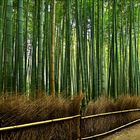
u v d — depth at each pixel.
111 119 6.38
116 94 9.80
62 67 11.23
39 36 7.79
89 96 8.65
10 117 3.34
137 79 11.12
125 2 11.01
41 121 3.83
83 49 8.88
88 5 10.31
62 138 4.31
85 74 8.41
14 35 9.52
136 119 8.05
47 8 9.34
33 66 8.28
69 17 8.48
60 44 11.65
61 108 4.35
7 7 4.95
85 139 5.12
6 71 4.88
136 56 11.27
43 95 4.51
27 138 3.57
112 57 9.37
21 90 5.45
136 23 12.10
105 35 13.02
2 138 3.19
